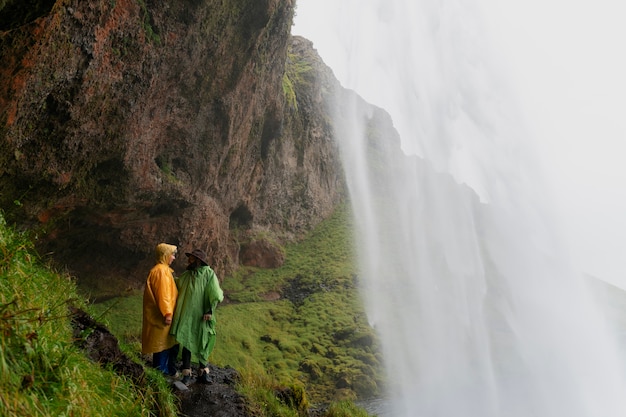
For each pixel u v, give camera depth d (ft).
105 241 74.28
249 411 25.39
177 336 24.64
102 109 49.06
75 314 23.13
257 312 105.70
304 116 159.53
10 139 38.68
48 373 13.94
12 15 25.40
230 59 73.36
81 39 40.63
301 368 87.35
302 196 152.76
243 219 125.90
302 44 208.64
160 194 71.26
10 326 13.41
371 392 85.46
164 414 20.75
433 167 226.17
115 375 19.79
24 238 20.12
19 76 34.35
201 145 77.41
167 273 24.49
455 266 166.81
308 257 139.64
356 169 194.39
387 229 173.37
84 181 56.13
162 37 55.11
